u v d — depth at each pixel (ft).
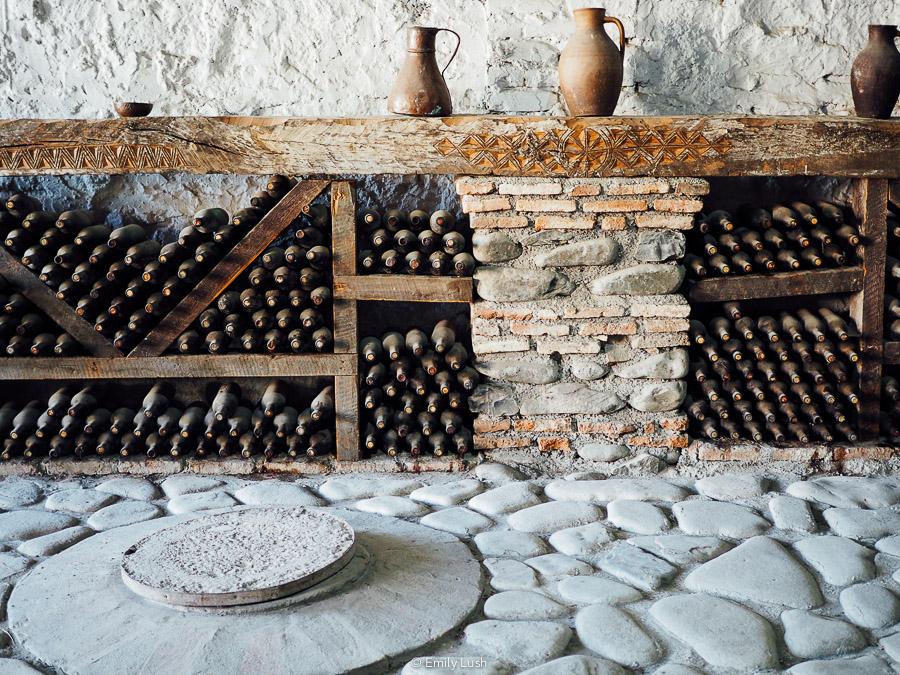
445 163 12.26
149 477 12.53
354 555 9.56
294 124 12.16
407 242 12.19
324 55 14.03
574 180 12.30
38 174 12.31
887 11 13.94
